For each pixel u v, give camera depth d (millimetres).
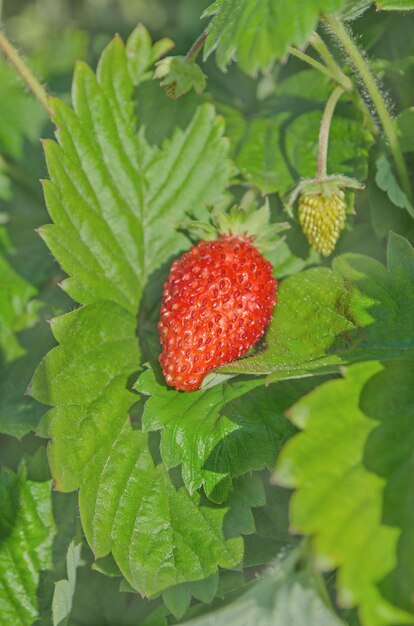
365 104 217
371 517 167
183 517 198
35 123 268
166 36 263
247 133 231
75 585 213
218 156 223
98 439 200
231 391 196
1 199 260
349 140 220
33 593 211
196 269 196
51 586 211
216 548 196
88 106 217
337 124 222
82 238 211
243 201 220
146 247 216
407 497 168
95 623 213
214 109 224
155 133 220
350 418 174
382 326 194
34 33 282
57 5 288
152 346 210
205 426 193
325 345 195
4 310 244
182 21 271
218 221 206
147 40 222
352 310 196
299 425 173
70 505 214
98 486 198
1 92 269
